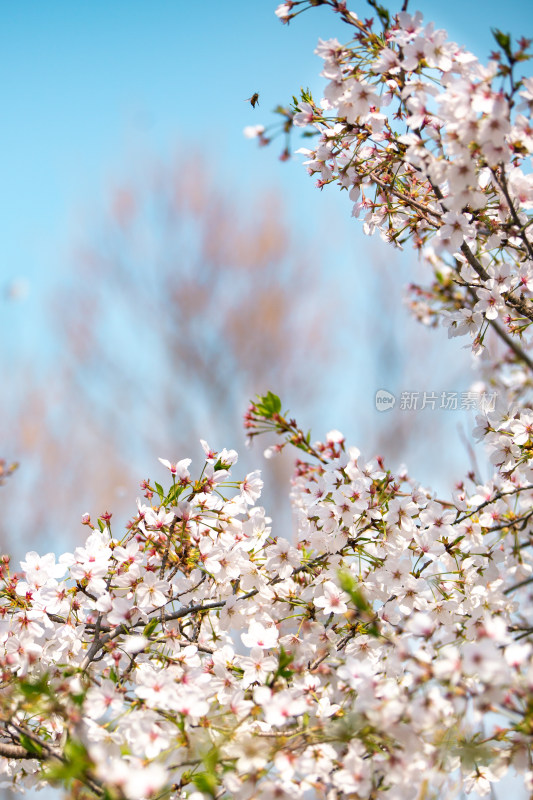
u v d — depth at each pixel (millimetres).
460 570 3037
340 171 3109
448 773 2834
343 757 2867
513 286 3080
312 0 3002
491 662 2773
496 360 3260
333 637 3012
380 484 3057
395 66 2980
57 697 2879
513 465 3107
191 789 2867
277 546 3039
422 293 3508
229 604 3012
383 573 3021
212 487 3031
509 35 2869
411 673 2830
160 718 2859
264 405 3104
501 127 2898
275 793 2816
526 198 3020
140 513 3010
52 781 2846
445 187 3016
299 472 3193
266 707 2842
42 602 2975
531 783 2830
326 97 3014
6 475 3176
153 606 2971
